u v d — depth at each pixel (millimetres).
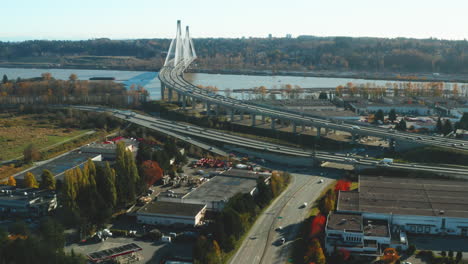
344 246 164250
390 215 183625
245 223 184500
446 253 165500
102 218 184125
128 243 175500
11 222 193750
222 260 162000
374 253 162000
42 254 145250
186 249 170875
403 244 168000
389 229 176000
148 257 165125
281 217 199500
